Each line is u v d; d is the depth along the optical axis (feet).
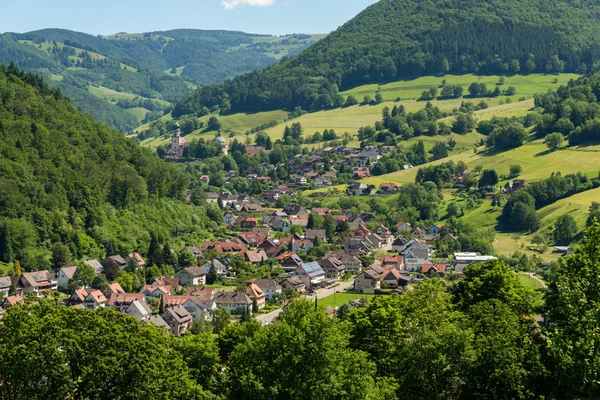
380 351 314.14
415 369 288.51
